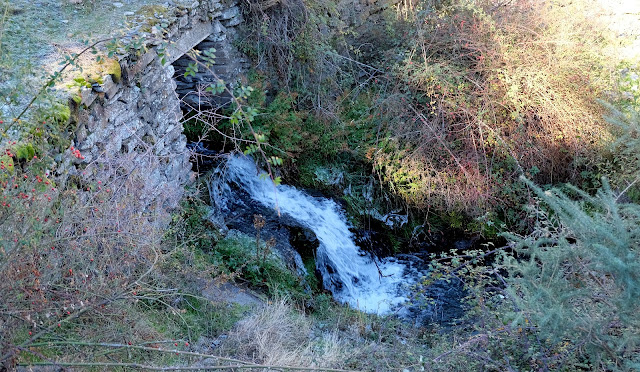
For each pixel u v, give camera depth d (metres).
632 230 3.43
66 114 3.85
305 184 7.10
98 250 3.78
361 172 7.37
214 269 5.02
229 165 6.61
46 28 5.02
